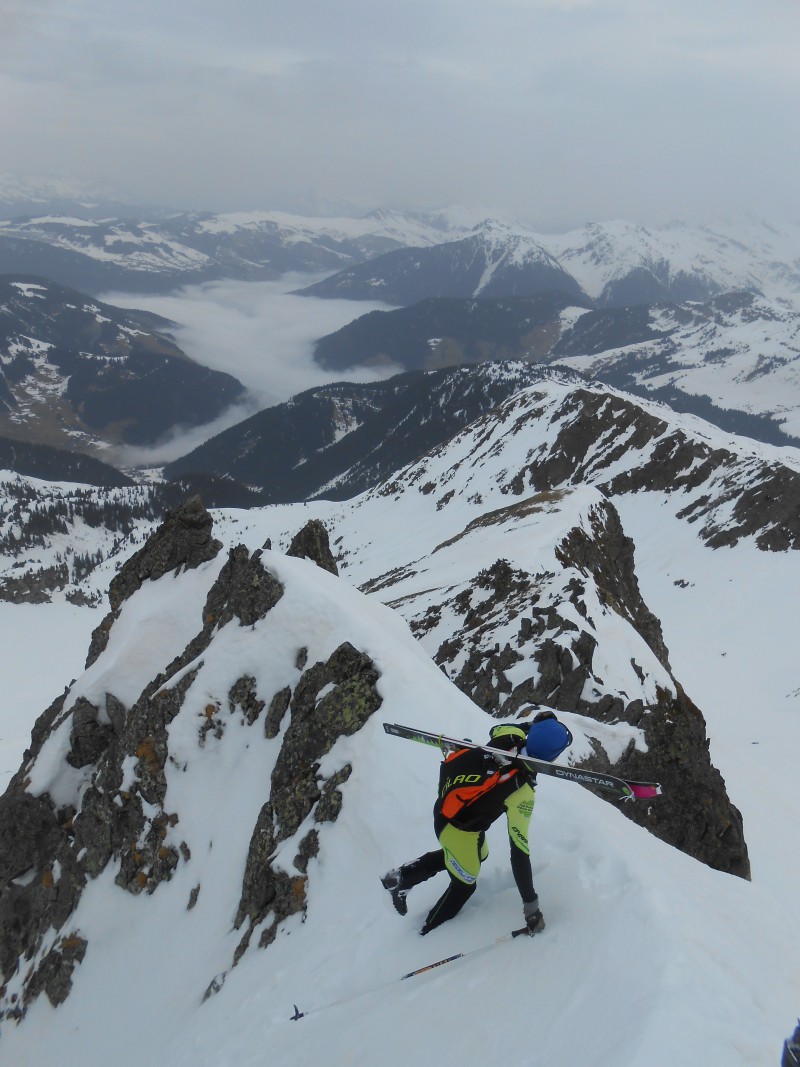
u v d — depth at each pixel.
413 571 65.62
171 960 12.05
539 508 61.84
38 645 175.62
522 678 27.31
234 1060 8.16
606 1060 5.09
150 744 14.77
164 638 18.88
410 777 10.41
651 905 6.61
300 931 9.62
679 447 131.25
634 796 6.63
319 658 13.41
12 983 14.91
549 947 6.69
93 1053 11.86
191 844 13.32
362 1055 6.75
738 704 60.62
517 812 7.02
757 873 22.19
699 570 97.06
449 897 7.80
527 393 175.62
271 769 12.98
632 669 28.48
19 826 17.08
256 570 15.77
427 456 184.12
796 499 100.62
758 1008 5.60
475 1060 5.88
